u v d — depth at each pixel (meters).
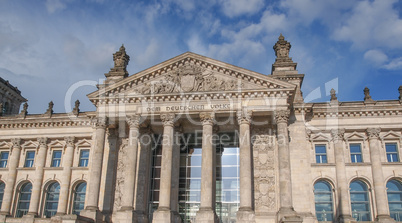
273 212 62.16
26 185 81.19
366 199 67.19
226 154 69.31
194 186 68.81
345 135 69.81
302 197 62.66
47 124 82.06
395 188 67.62
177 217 63.44
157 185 69.75
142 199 65.56
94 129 74.38
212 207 62.62
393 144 69.50
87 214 60.84
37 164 79.56
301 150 65.56
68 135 80.12
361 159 69.00
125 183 61.34
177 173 65.94
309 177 64.56
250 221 55.94
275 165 64.50
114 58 76.44
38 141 81.19
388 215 64.06
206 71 64.81
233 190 67.12
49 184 79.38
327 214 66.50
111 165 69.12
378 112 69.62
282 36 74.75
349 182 67.38
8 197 78.56
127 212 59.47
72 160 78.56
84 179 76.56
